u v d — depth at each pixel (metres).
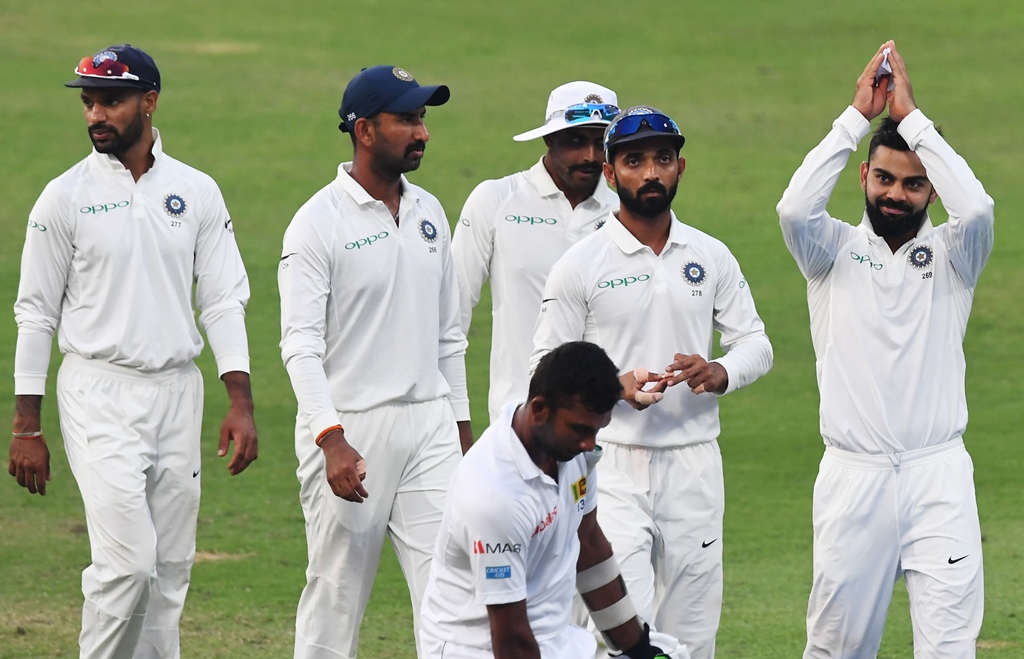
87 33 87.12
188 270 22.64
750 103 77.00
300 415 21.81
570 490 16.23
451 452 22.09
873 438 20.50
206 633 25.97
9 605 27.00
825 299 21.16
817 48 87.50
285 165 66.44
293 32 89.94
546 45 88.06
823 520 20.98
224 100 75.94
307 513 22.09
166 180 22.53
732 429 40.38
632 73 82.44
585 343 15.63
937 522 20.30
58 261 22.06
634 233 21.17
